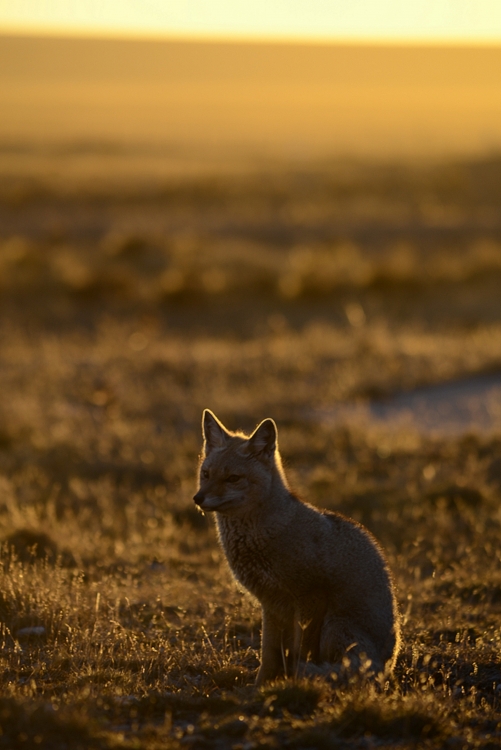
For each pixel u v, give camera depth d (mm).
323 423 27172
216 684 10711
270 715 9234
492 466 22938
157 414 28500
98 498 20625
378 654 10305
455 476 21734
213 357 35875
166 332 47531
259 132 161000
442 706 9477
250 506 10523
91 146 134250
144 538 17906
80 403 30172
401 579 15109
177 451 24500
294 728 8812
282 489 10875
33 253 61000
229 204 89000
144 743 8273
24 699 8773
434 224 78938
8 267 58000
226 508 10453
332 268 60031
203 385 31703
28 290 54406
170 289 53562
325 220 80625
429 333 46531
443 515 18953
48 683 10469
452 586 15156
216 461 10781
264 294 56281
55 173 102875
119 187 93562
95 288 53906
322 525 10727
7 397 29766
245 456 10672
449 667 11492
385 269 58812
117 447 24906
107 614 12969
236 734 8742
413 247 70000
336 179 99188
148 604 13828
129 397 30094
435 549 17156
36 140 141375
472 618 13734
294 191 94938
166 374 33531
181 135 153625
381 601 10609
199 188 93125
